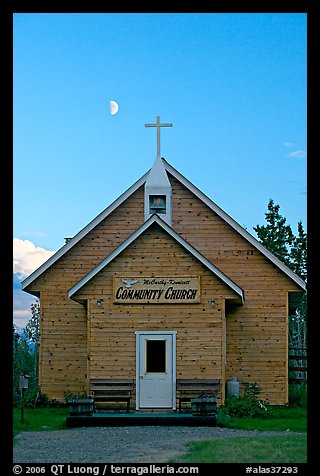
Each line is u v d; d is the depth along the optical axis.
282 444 19.23
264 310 31.84
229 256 32.06
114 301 28.12
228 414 27.02
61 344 32.06
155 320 28.08
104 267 28.28
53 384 31.89
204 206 32.38
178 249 28.23
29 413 28.28
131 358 27.97
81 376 31.84
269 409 28.44
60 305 32.22
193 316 28.06
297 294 32.72
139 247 28.30
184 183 32.44
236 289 27.97
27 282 32.28
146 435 21.81
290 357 32.47
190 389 27.69
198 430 23.25
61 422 25.22
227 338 31.83
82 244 32.41
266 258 31.97
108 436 21.58
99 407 27.91
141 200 32.56
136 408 27.67
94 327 28.11
